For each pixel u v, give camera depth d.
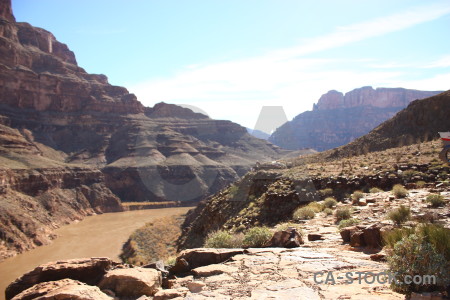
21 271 51.19
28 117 175.00
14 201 85.44
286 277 5.95
